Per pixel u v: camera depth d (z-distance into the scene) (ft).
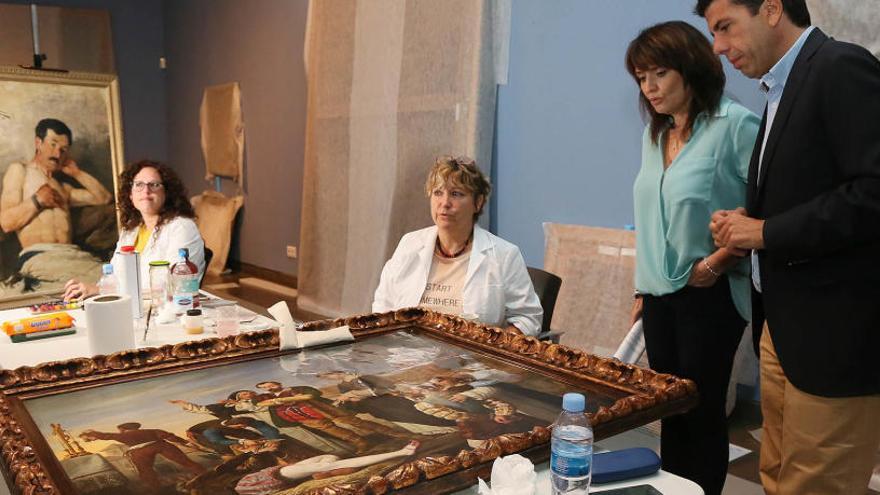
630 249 10.11
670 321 6.29
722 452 6.02
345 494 2.97
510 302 7.13
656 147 6.37
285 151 19.44
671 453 6.20
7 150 15.69
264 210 20.70
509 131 12.11
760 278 5.02
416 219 13.82
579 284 10.64
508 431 3.76
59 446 3.60
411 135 13.67
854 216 4.14
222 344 5.22
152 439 3.67
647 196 6.30
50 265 16.37
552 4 11.10
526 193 11.94
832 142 4.32
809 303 4.54
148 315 7.09
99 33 23.39
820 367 4.49
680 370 6.19
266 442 3.62
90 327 5.80
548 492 3.34
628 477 3.54
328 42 16.12
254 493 3.09
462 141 12.46
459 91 12.47
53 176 16.30
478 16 11.98
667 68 5.82
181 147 24.75
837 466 4.56
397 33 13.84
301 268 17.53
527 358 4.99
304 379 4.64
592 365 4.66
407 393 4.35
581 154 10.96
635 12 10.01
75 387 4.47
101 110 16.89
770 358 5.37
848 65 4.26
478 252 7.02
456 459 3.28
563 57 11.05
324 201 16.58
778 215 4.58
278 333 5.47
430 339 5.63
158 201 9.24
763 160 4.82
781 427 5.40
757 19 4.62
